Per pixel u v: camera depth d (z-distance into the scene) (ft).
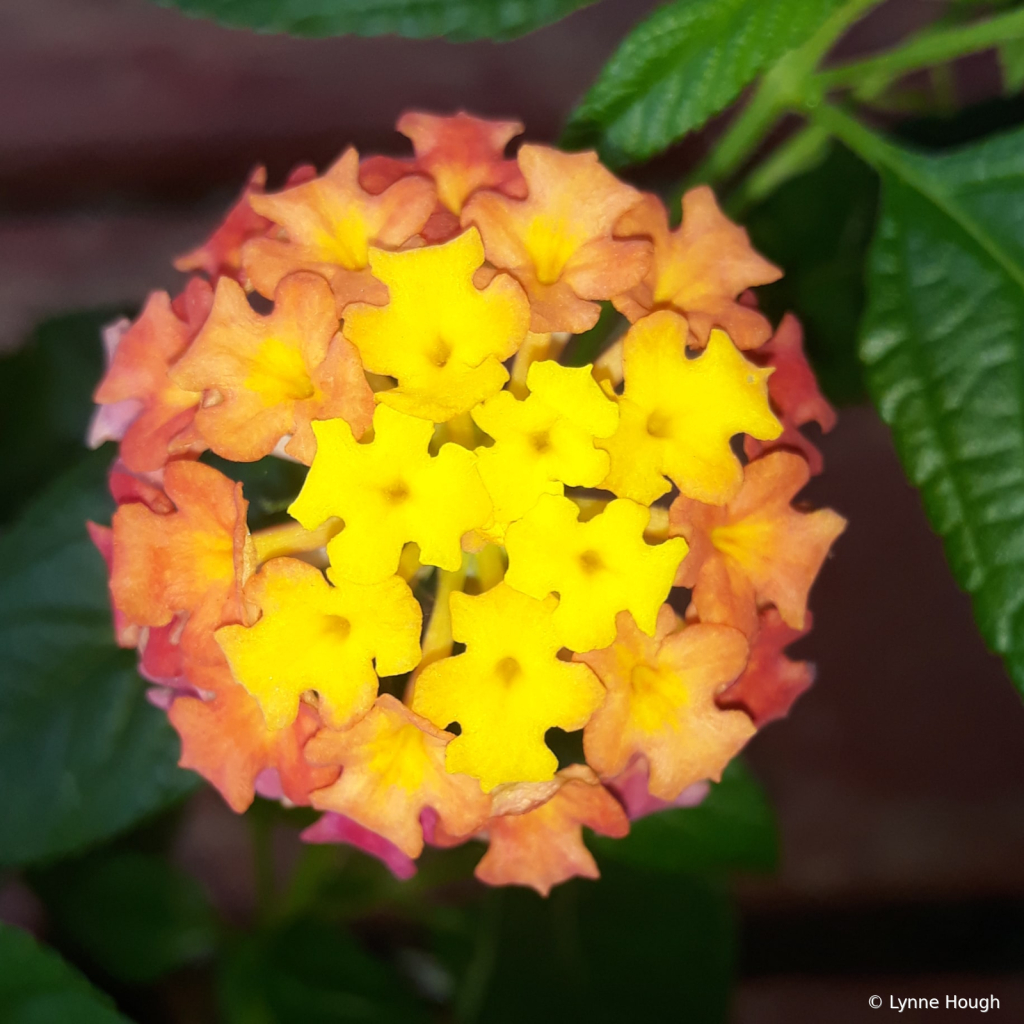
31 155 0.45
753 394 0.25
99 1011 0.28
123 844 0.41
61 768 0.31
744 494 0.26
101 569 0.31
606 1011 0.37
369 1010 0.37
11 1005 0.28
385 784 0.25
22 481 0.40
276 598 0.24
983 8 0.33
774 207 0.37
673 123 0.27
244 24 0.27
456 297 0.24
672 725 0.26
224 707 0.26
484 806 0.25
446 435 0.26
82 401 0.41
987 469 0.26
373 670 0.24
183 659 0.26
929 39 0.28
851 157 0.37
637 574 0.24
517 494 0.24
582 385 0.24
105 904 0.40
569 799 0.26
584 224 0.26
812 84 0.29
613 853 0.33
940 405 0.26
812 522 0.27
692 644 0.25
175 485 0.25
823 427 0.28
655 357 0.25
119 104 0.45
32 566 0.31
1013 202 0.27
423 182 0.26
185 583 0.25
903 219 0.27
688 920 0.37
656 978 0.37
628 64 0.27
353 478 0.24
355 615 0.24
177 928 0.41
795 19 0.26
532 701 0.24
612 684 0.25
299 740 0.26
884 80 0.32
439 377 0.24
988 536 0.26
